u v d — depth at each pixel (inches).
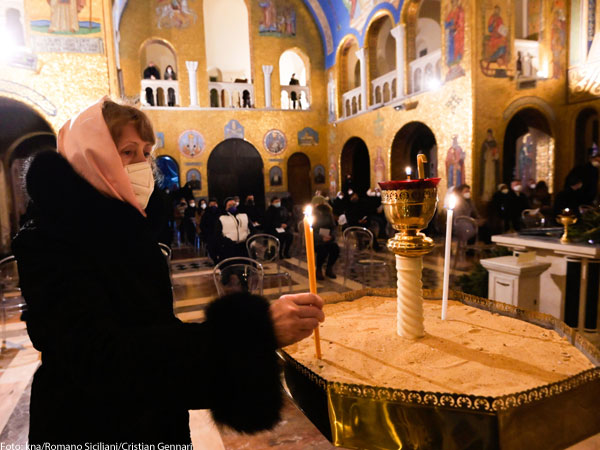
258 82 619.2
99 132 32.9
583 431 32.5
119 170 33.2
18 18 301.1
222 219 232.8
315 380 37.4
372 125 526.6
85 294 27.6
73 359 25.1
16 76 285.1
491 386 37.4
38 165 30.9
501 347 46.8
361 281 261.7
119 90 338.6
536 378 38.9
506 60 386.6
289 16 623.2
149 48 701.9
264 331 27.3
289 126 634.2
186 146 591.2
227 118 606.5
